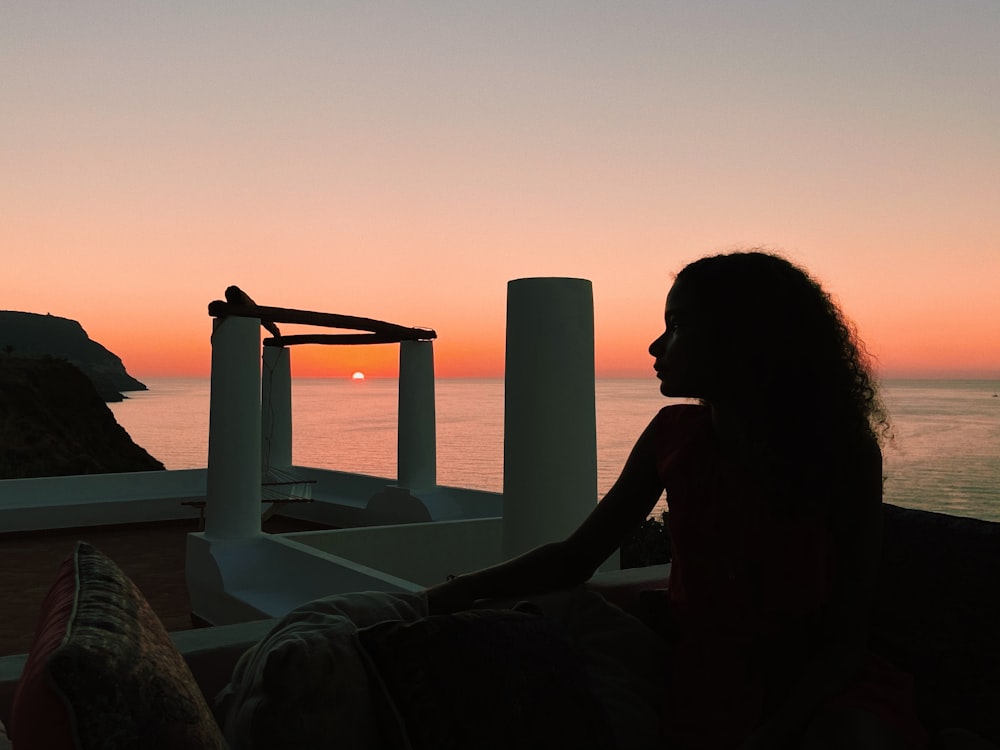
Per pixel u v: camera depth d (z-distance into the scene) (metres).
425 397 9.16
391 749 1.35
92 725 0.81
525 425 3.62
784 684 1.50
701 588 1.57
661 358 1.69
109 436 68.25
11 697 1.35
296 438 151.88
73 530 9.48
